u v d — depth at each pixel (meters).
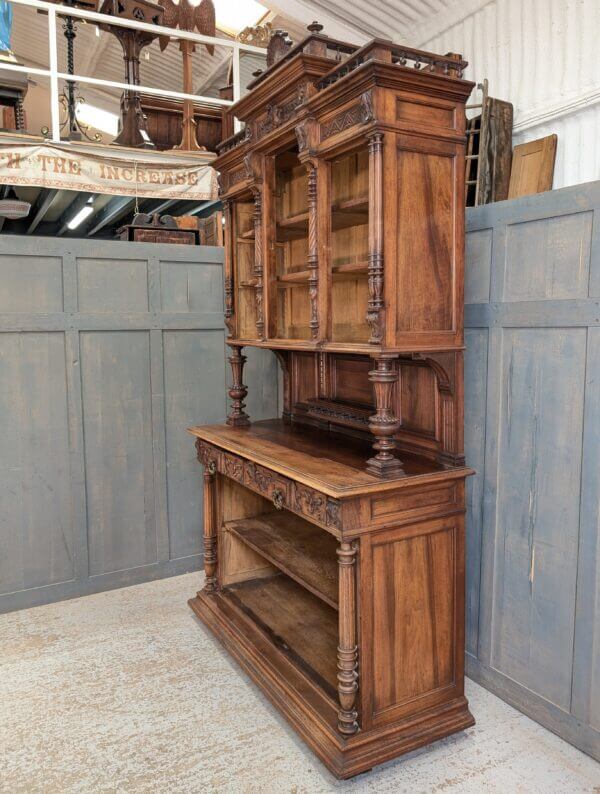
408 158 1.95
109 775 2.04
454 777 2.01
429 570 2.14
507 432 2.33
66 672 2.66
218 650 2.84
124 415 3.45
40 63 8.72
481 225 2.37
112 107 9.27
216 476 3.12
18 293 3.13
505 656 2.41
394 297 1.95
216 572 3.21
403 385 2.49
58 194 4.77
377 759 2.01
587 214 1.97
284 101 2.39
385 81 1.86
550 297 2.11
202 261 3.59
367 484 1.96
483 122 3.27
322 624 2.81
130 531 3.53
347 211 2.31
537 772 2.03
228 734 2.25
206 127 5.24
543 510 2.19
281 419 3.39
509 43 3.49
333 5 4.36
